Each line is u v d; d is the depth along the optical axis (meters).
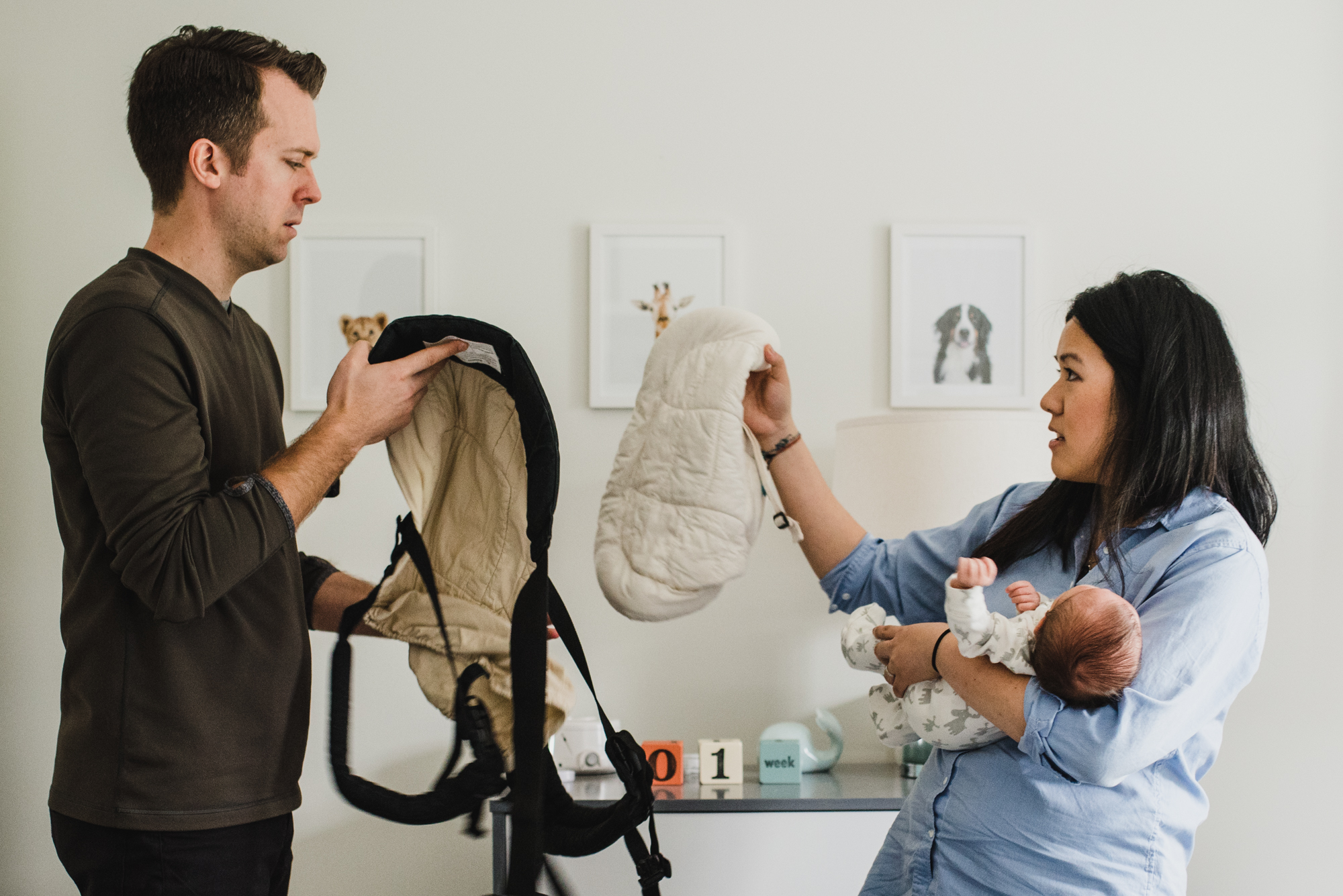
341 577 1.32
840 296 2.04
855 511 1.76
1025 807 0.99
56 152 2.01
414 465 1.21
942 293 2.03
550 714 1.21
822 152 2.04
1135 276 1.08
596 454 2.02
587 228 2.04
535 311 2.03
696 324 1.34
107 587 1.02
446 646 1.22
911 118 2.05
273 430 1.24
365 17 2.04
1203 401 1.00
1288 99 2.04
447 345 1.13
